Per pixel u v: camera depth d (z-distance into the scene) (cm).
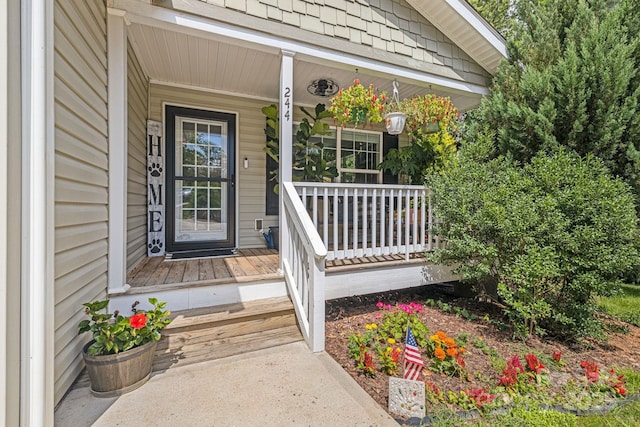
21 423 121
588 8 401
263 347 236
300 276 260
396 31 369
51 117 134
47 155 131
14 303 119
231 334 243
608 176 301
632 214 274
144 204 373
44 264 128
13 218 119
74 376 184
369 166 566
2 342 112
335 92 445
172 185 408
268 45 286
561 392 204
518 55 432
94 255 209
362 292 327
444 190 340
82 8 185
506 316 330
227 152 445
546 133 381
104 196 224
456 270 350
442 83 411
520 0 471
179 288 252
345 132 543
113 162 232
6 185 115
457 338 275
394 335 260
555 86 388
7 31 115
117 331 179
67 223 167
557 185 300
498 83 436
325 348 246
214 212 441
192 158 423
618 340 298
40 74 127
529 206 288
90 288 204
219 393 180
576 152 369
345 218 309
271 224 474
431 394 189
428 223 373
